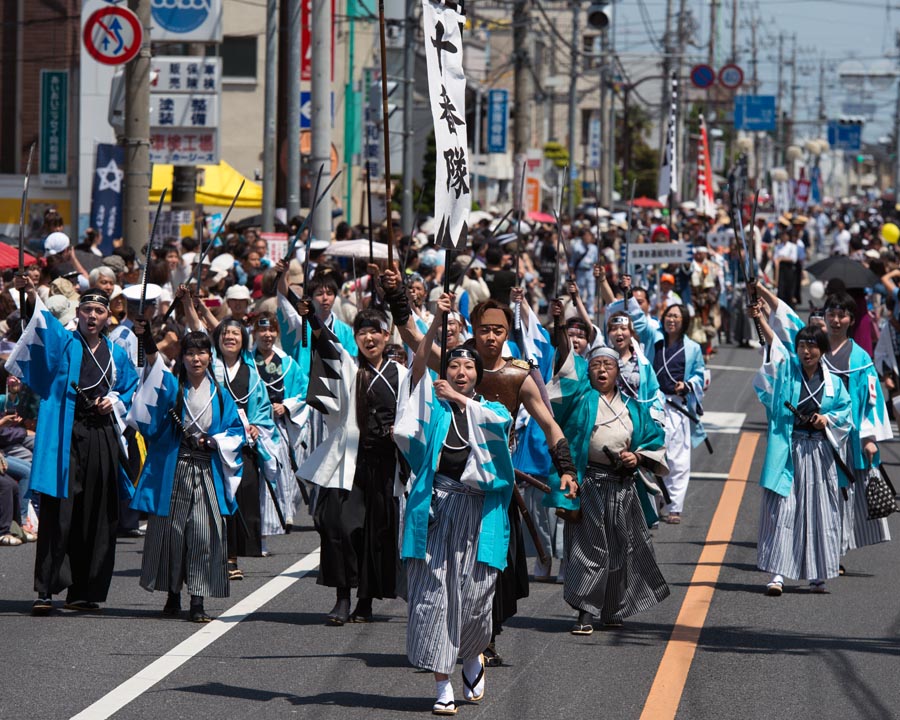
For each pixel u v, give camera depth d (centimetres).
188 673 2092
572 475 2042
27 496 3117
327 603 2589
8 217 7744
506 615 2097
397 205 11238
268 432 2803
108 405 2492
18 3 7700
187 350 2433
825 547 2658
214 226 5494
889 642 2314
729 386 6141
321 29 5512
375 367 2441
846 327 2792
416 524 1889
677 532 3269
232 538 2753
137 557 3045
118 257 4028
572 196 12462
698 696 1988
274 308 3550
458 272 4681
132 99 4531
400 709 1922
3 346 3262
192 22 5491
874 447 2788
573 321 3128
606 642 2302
